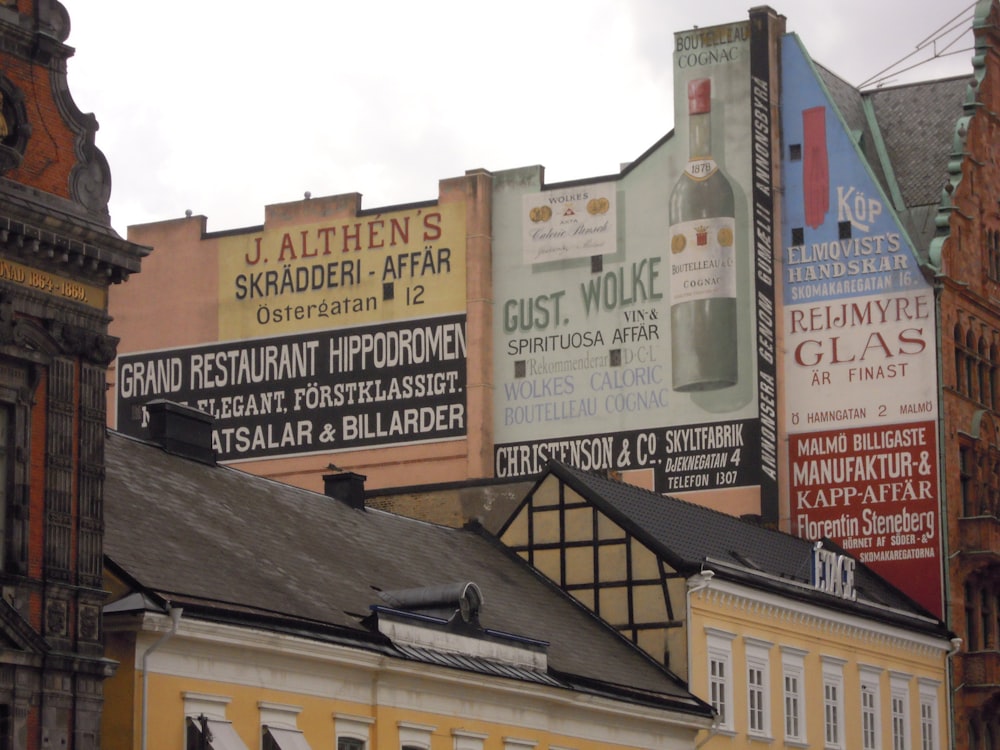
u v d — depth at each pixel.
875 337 91.94
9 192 45.69
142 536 51.75
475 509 76.81
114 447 57.62
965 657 89.50
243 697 50.66
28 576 45.03
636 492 78.19
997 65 100.19
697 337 94.69
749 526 83.81
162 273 104.69
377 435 99.31
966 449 92.56
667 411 94.88
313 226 102.25
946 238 92.69
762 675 74.75
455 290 99.12
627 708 65.88
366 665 54.41
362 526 65.69
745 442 93.19
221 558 53.72
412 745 56.50
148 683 47.81
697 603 71.69
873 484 90.88
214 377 102.75
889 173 97.75
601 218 97.44
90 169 48.06
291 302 102.06
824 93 94.75
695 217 95.50
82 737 45.62
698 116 96.31
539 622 67.69
